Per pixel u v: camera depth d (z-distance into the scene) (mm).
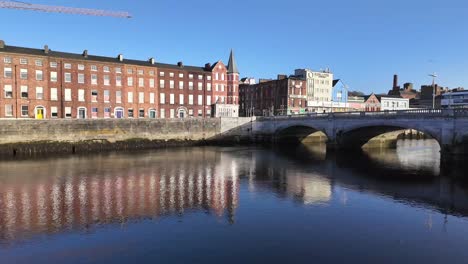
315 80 86375
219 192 23594
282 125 61469
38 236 15320
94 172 31266
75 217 17969
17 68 55625
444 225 17062
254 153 47844
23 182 26625
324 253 13727
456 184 26422
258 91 93688
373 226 16859
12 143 45062
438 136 34812
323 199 21828
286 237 15336
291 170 32875
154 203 20672
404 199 21906
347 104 90250
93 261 12938
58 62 59406
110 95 64750
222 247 14219
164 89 71500
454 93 103188
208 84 77250
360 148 52219
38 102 57531
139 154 46000
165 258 13195
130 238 15109
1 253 13555
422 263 12930
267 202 21062
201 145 60750
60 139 48531
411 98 119812
